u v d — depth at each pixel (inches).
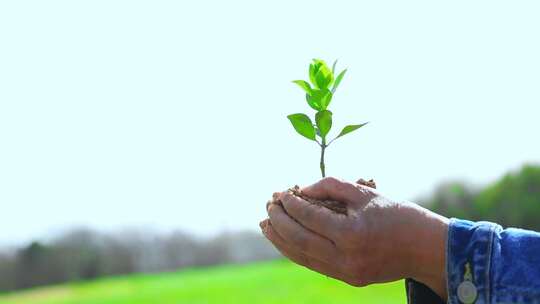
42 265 555.2
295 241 48.9
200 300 249.0
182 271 531.2
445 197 360.5
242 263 577.6
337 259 48.4
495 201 345.4
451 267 46.8
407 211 48.0
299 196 49.8
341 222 47.7
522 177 342.3
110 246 581.0
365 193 48.9
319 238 48.5
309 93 58.2
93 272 568.4
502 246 46.6
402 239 47.6
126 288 347.6
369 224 47.6
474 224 47.6
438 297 48.8
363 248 47.6
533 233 46.9
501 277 46.0
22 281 547.2
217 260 585.0
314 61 59.4
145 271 580.7
